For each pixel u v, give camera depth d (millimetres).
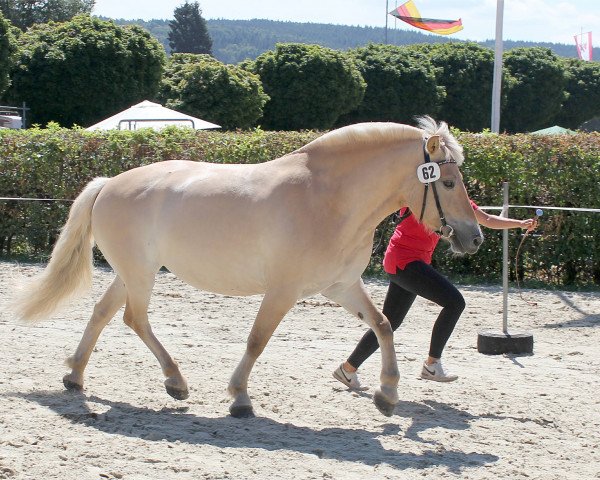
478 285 12578
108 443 5191
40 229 14273
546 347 8609
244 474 4746
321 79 39031
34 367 7137
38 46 35562
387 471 4891
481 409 6309
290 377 7047
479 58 47031
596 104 58906
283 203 5707
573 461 5215
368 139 5730
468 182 12867
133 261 6219
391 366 5906
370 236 5887
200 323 9383
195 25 121875
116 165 13820
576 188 12508
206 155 13531
